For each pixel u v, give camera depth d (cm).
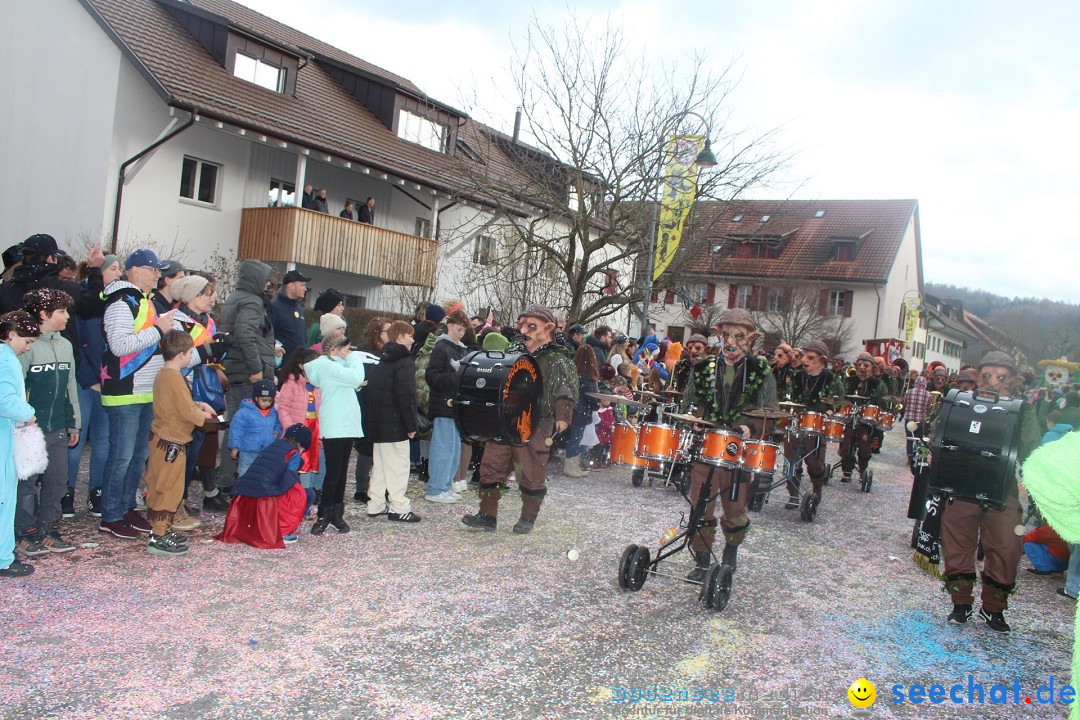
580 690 411
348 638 450
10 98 1880
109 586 498
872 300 4647
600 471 1134
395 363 709
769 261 4753
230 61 2023
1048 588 722
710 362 584
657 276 1645
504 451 703
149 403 605
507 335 1033
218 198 1952
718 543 770
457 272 2448
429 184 2233
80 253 1736
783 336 4284
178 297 673
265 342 764
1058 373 995
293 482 623
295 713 362
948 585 581
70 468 633
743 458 561
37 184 1827
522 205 2017
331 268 1995
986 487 544
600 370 1123
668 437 570
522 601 539
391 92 2400
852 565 738
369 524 708
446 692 394
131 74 1773
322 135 2052
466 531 712
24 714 340
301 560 587
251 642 433
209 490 709
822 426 930
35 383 532
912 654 510
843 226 4888
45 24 1831
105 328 584
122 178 1762
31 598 468
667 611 549
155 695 367
